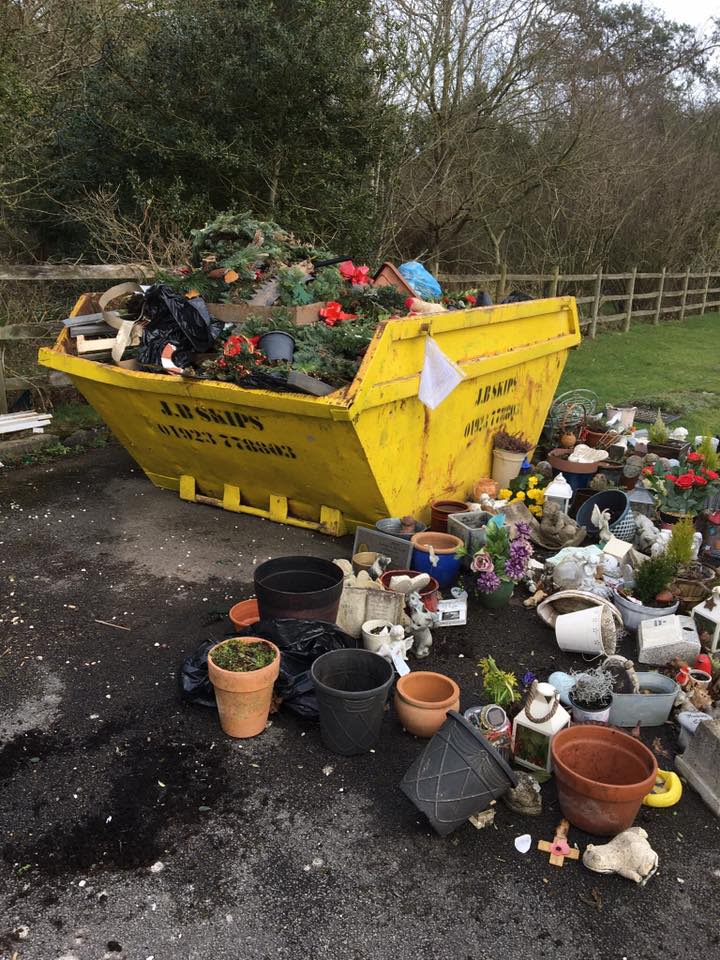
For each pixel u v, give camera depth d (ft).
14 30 28.43
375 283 18.63
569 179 49.37
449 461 17.07
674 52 72.08
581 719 10.14
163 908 7.68
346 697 9.48
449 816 8.54
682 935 7.58
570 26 46.06
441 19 39.86
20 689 11.23
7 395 25.50
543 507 17.39
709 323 65.98
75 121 29.19
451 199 45.03
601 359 44.32
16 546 16.30
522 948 7.37
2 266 22.20
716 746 9.46
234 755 9.96
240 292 16.88
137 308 17.29
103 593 14.26
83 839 8.49
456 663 12.34
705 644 12.67
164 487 19.72
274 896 7.84
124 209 30.73
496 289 50.85
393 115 32.35
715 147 71.51
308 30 28.02
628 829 8.62
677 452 22.00
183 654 12.25
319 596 11.57
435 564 14.11
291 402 13.52
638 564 14.32
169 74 28.25
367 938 7.41
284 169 30.14
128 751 9.96
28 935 7.36
